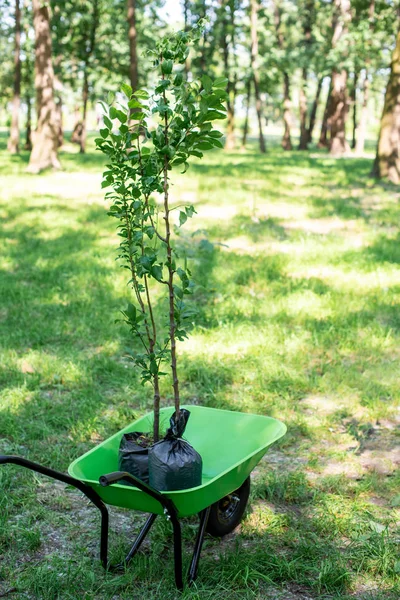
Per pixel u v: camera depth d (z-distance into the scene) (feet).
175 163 11.69
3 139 168.96
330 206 54.49
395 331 25.49
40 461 16.14
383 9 111.75
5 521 13.37
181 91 11.06
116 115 11.34
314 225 47.52
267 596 11.40
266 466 16.10
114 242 41.39
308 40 152.66
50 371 21.45
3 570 12.05
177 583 11.34
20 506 14.32
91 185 68.18
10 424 17.67
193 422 14.21
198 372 21.09
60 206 54.08
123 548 12.55
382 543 12.51
